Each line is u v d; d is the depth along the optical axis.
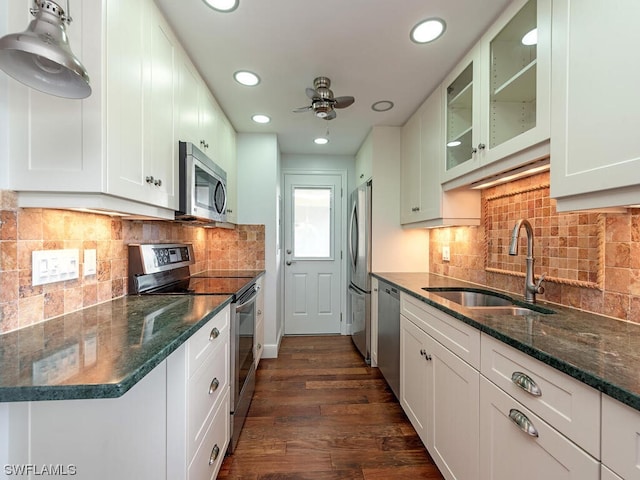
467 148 1.78
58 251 1.12
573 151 1.01
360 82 2.02
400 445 1.70
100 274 1.37
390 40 1.59
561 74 1.06
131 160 1.14
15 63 0.75
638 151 0.81
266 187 3.00
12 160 0.94
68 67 0.70
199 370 1.14
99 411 0.91
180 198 1.59
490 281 1.97
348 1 1.32
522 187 1.70
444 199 2.03
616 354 0.80
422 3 1.33
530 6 1.25
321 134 3.03
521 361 0.92
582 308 1.32
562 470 0.76
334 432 1.81
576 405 0.73
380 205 2.82
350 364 2.83
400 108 2.43
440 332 1.45
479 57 1.57
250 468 1.52
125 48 1.10
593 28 0.93
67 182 0.96
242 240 2.98
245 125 2.79
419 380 1.70
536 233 1.59
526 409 0.89
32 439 0.87
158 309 1.27
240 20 1.44
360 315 2.98
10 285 0.95
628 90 0.83
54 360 0.74
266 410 2.04
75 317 1.13
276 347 2.99
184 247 2.18
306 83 2.03
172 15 1.40
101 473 0.91
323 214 3.80
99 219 1.35
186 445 1.01
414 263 2.84
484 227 2.03
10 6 0.91
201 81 1.93
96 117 0.97
